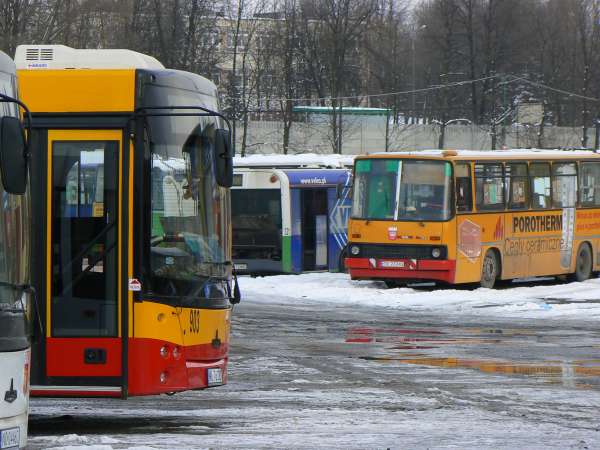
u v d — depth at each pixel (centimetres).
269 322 4209
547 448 1973
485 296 5212
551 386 2730
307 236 6675
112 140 2180
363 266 5538
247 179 6600
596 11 13312
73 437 2030
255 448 1956
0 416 1553
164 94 2211
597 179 6344
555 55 13212
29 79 2208
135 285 2141
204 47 10975
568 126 13162
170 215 2197
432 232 5394
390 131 12281
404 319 4369
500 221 5681
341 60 12025
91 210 2178
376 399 2533
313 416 2314
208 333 2256
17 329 1609
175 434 2108
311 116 12019
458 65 13200
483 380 2823
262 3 12112
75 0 9606
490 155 5653
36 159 2195
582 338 3769
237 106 11469
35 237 2188
